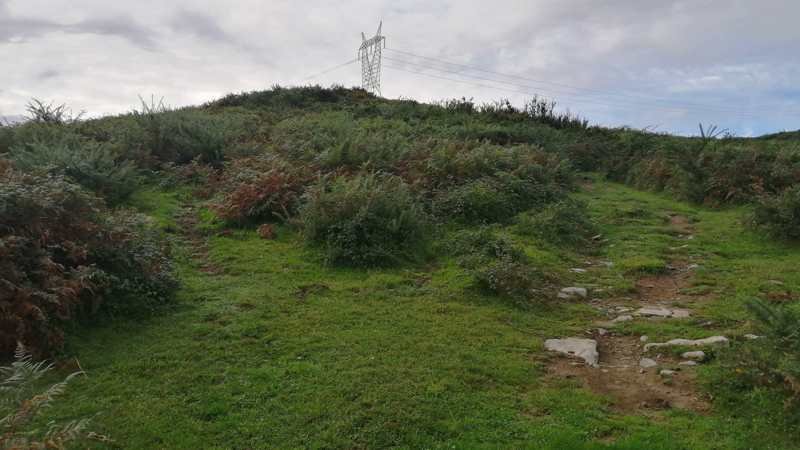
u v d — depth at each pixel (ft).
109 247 21.21
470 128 63.31
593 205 42.65
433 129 65.10
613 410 15.47
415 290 24.31
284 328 19.93
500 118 76.54
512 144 60.44
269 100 87.51
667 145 54.44
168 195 38.88
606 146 61.67
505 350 18.88
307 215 30.07
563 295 24.97
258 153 45.47
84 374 16.12
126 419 14.29
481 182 38.11
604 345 20.08
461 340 19.42
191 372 16.70
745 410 14.94
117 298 20.45
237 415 14.57
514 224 35.22
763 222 33.50
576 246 33.09
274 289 23.84
